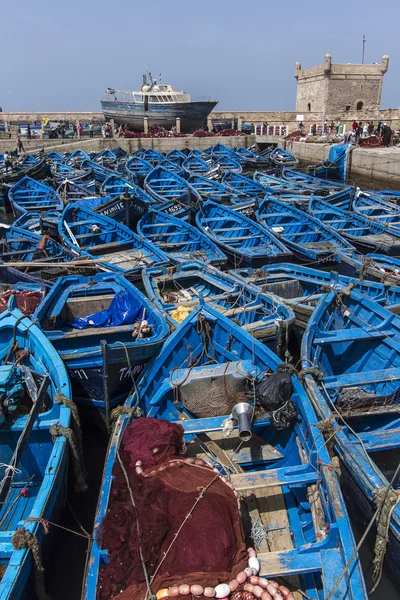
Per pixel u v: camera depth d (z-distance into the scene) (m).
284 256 14.40
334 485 5.34
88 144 43.75
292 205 20.42
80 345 8.62
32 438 6.84
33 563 4.91
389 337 8.80
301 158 43.12
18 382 6.97
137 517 5.12
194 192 21.27
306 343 8.13
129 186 22.89
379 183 32.09
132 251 14.82
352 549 4.67
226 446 7.28
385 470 6.87
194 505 5.21
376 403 7.85
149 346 7.78
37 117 57.06
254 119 57.22
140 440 6.14
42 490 5.46
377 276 12.41
